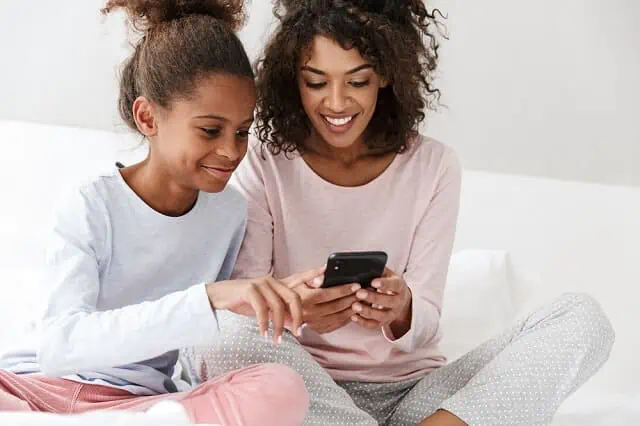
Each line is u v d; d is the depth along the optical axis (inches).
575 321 67.7
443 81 109.3
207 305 60.5
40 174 99.3
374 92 69.7
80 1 106.3
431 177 74.1
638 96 109.7
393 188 73.9
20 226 92.8
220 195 70.7
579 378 67.8
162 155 66.5
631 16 108.3
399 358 72.2
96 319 61.7
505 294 90.0
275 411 60.2
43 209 95.1
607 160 111.3
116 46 107.1
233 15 70.8
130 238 67.7
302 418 61.4
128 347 61.1
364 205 73.5
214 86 64.2
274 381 60.6
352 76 68.3
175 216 68.7
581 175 111.7
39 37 107.0
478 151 111.0
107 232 66.9
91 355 61.3
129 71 68.1
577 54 109.1
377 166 73.8
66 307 63.8
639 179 111.4
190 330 61.0
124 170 68.6
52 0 106.3
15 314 81.1
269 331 65.2
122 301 68.5
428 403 70.1
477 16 108.1
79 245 66.0
